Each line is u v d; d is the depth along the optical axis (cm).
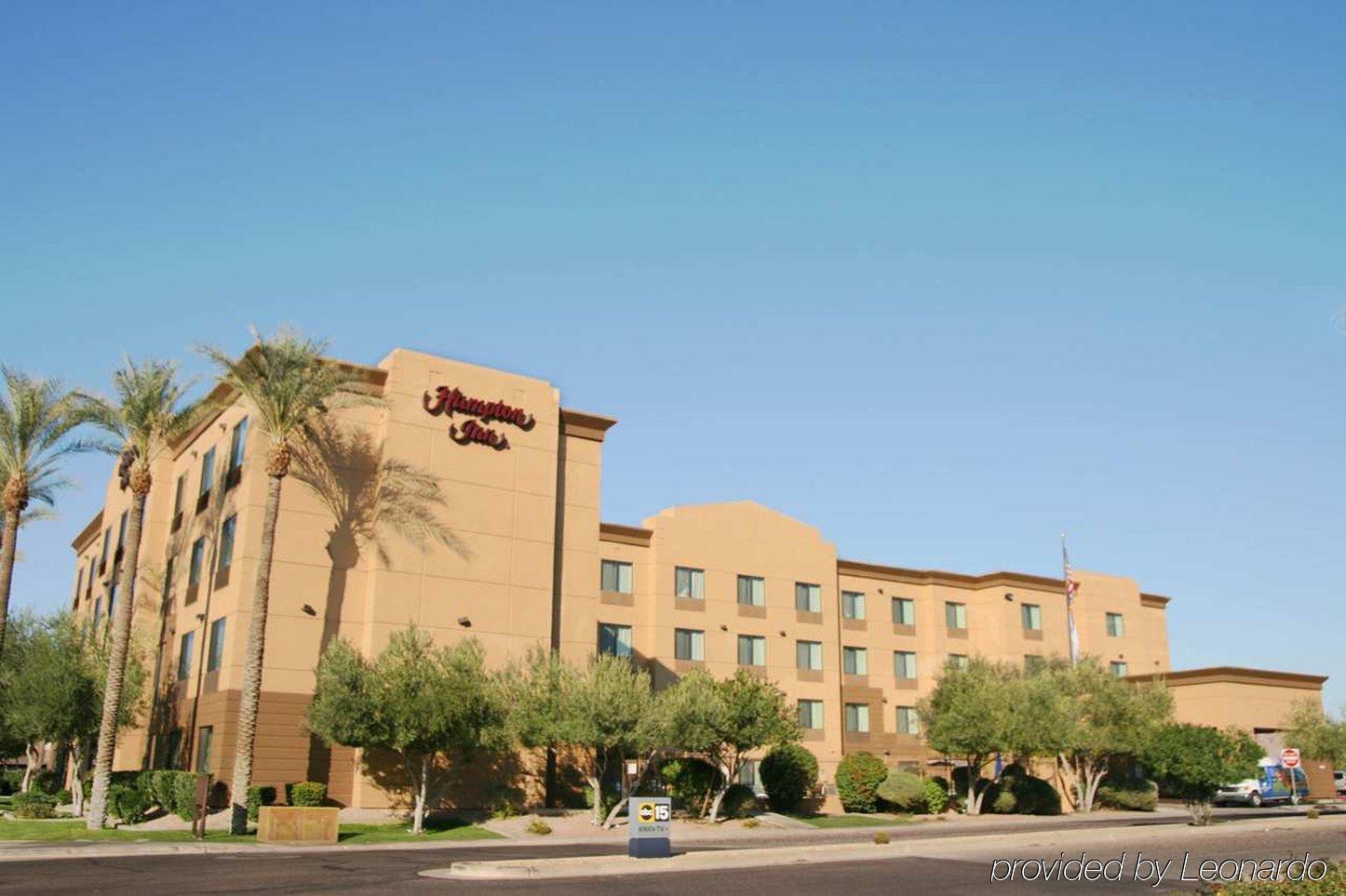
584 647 4794
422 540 4372
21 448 3925
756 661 5794
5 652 4472
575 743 4047
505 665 4447
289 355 3794
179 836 3284
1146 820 4753
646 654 5512
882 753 6144
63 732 4206
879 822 4619
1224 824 4031
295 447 4238
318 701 3734
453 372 4628
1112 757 5834
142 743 4900
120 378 3834
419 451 4453
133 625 5016
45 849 2823
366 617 4228
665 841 2661
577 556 4881
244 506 4169
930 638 6600
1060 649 6844
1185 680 6581
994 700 5047
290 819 3203
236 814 3438
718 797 4322
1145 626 7362
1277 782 5888
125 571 3741
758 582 5931
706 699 4253
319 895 1964
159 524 5269
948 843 3094
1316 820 4297
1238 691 6397
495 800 4256
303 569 4144
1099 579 7194
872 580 6488
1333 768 6041
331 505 4266
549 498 4762
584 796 4544
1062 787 5862
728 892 2111
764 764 4947
